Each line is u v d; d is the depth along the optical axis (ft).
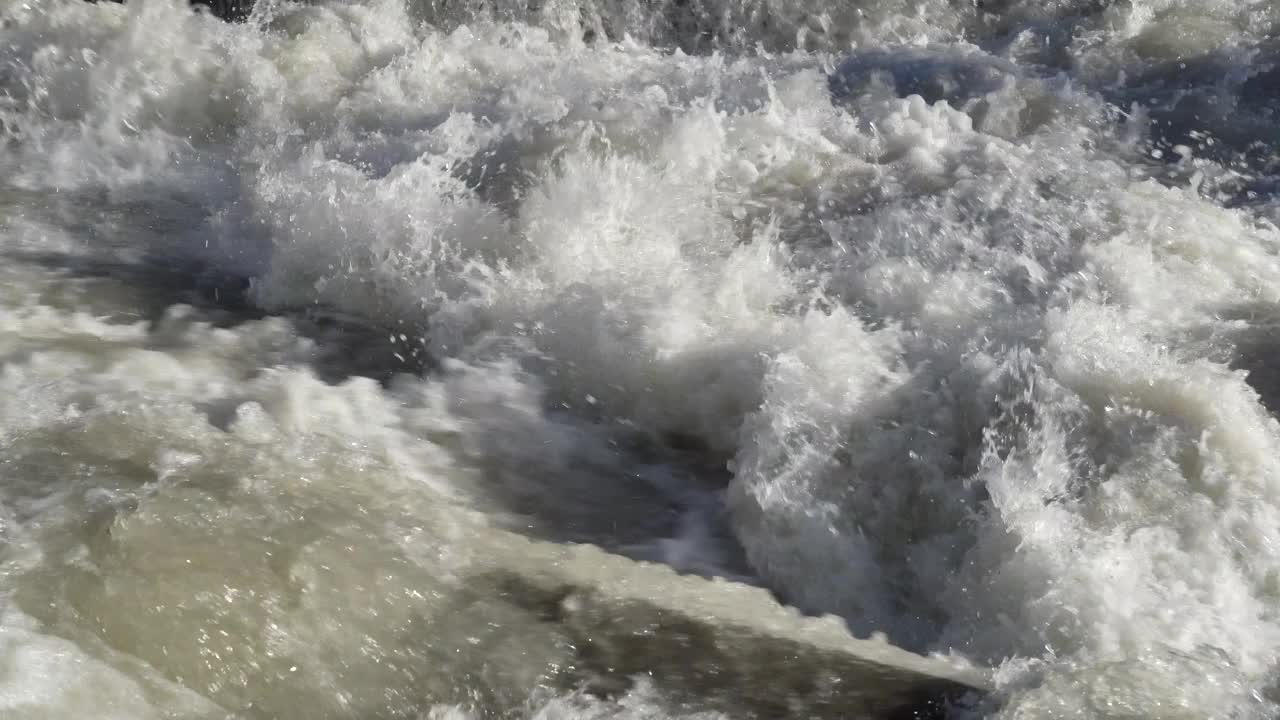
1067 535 11.35
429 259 16.57
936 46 25.72
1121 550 11.18
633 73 23.13
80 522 11.06
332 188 17.72
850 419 12.87
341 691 10.01
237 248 18.25
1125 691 9.95
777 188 17.61
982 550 11.55
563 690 10.14
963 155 18.39
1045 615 10.80
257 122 22.58
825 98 20.59
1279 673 10.21
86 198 20.02
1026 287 14.94
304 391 14.28
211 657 10.02
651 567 11.92
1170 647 10.44
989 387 12.73
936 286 14.98
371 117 22.18
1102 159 19.47
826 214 16.98
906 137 18.93
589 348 14.96
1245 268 15.28
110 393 13.60
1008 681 10.25
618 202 16.90
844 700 10.17
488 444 13.75
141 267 17.56
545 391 14.82
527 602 11.07
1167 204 16.62
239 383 14.37
